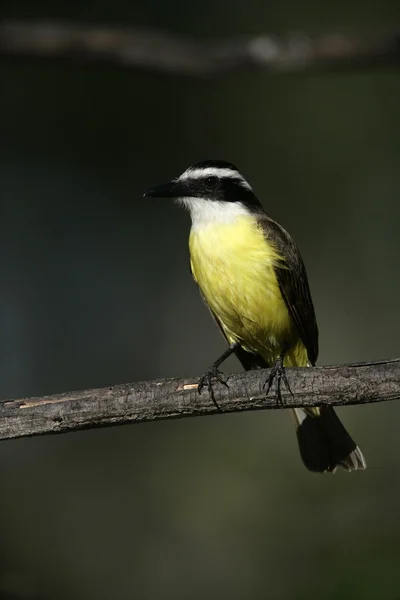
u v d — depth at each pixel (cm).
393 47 1104
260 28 1455
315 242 1532
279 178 1505
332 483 1194
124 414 825
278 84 1481
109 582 1227
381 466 1242
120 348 1588
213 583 1205
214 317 1061
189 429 1423
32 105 1479
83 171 1524
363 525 1106
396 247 1532
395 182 1489
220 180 1027
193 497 1329
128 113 1482
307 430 1041
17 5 1397
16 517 1334
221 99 1484
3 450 1409
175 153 1496
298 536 1156
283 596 1112
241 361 1087
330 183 1507
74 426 822
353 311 1555
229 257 997
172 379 838
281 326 1019
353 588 995
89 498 1367
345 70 1136
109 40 1106
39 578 1199
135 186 1530
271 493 1273
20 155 1509
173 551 1260
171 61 1115
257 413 1426
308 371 825
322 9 1461
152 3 1441
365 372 816
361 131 1477
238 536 1242
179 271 1614
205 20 1452
